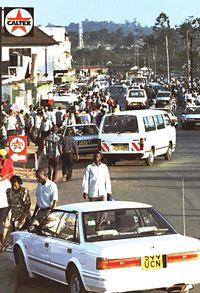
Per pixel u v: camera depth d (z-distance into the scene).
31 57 61.47
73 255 10.41
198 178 25.67
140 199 21.00
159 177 26.03
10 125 32.31
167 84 120.62
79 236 10.52
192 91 88.06
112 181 25.16
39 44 58.12
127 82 140.12
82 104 50.56
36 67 64.44
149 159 29.45
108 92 90.81
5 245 14.52
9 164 16.09
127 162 31.06
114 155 28.84
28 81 51.06
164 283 9.95
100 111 41.75
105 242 10.27
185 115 52.16
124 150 28.80
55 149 24.67
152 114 30.23
